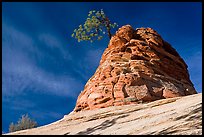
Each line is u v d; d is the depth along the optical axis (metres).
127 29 34.78
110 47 34.38
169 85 28.69
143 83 27.62
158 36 34.78
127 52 32.31
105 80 28.59
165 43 35.16
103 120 19.97
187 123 14.10
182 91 29.12
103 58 33.81
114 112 21.77
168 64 32.09
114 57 31.36
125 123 17.73
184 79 32.53
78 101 29.41
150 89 27.30
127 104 25.62
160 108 19.52
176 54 35.38
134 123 17.06
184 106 17.41
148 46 32.53
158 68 30.72
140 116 18.41
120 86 27.19
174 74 31.95
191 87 31.61
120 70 28.98
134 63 29.92
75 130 18.77
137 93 26.52
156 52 32.56
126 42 33.75
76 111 28.36
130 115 19.75
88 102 27.75
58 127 21.09
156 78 28.80
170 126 14.21
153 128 14.70
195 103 17.09
